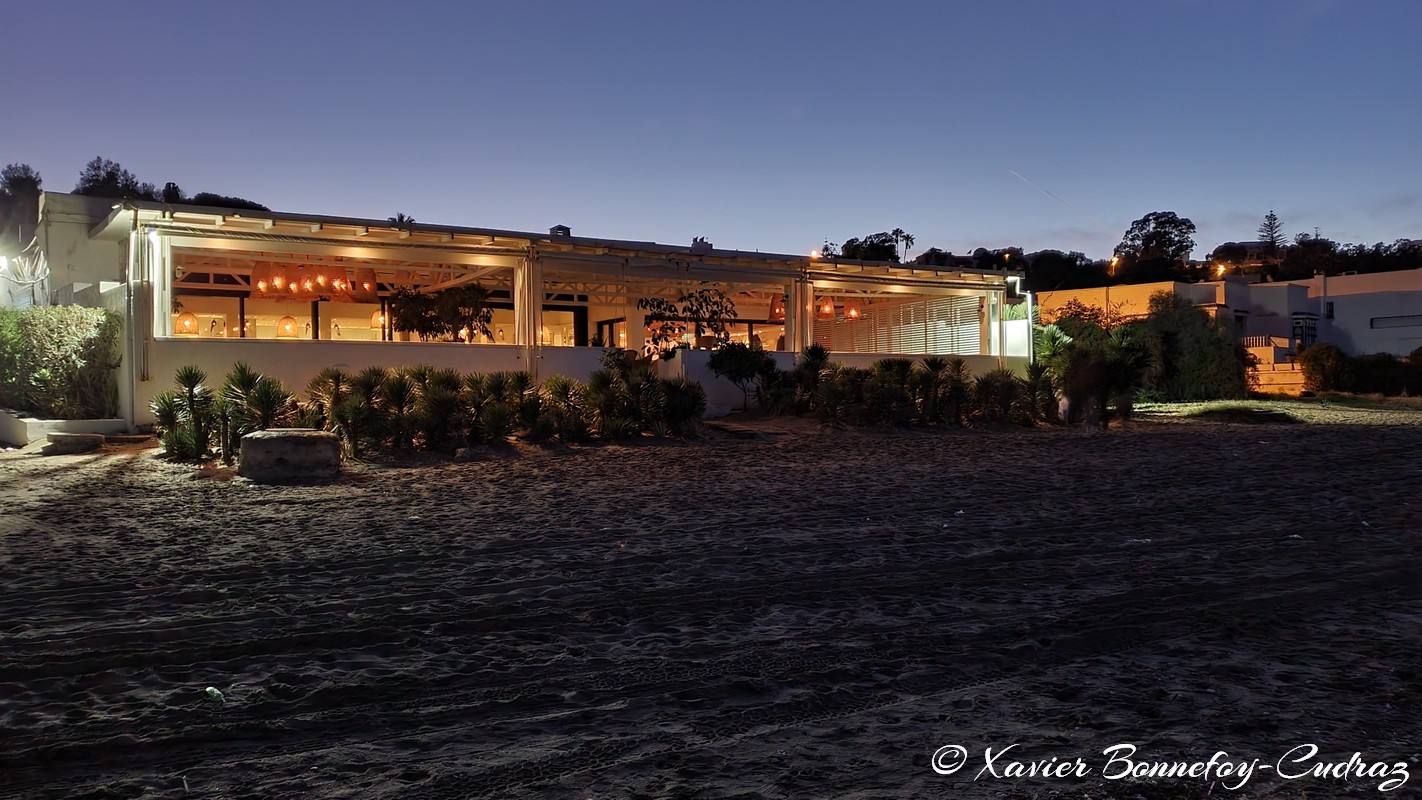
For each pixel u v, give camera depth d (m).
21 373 15.99
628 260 20.84
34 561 6.66
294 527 8.18
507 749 3.51
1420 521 8.26
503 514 8.90
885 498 9.88
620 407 16.33
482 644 4.84
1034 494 10.13
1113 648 4.76
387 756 3.44
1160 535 7.78
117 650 4.66
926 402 19.64
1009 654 4.66
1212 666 4.43
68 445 13.82
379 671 4.39
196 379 13.54
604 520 8.55
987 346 25.72
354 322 24.28
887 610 5.51
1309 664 4.46
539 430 15.15
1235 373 32.59
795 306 23.41
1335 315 49.47
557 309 26.39
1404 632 4.97
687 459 13.70
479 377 15.80
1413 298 47.03
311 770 3.31
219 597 5.74
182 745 3.53
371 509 9.20
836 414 18.88
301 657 4.59
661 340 23.14
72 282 19.28
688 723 3.78
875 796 3.11
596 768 3.34
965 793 3.13
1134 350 21.97
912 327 27.89
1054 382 21.39
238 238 17.02
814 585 6.11
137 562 6.68
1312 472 11.88
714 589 6.00
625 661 4.57
